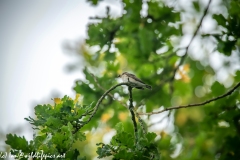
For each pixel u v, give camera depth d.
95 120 11.55
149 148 6.45
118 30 12.29
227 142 10.54
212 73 15.73
